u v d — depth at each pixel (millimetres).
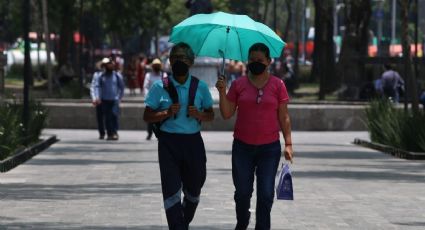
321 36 84312
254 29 17641
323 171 32531
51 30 126562
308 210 22688
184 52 17281
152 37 167000
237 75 94125
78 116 57875
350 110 58719
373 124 44781
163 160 17281
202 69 64312
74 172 31375
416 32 46656
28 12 40188
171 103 17266
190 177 17531
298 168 33625
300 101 68625
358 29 78938
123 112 57812
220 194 25406
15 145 35438
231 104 17688
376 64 74562
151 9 103688
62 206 22922
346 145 46906
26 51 39906
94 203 23500
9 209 22359
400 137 39844
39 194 25312
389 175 31297
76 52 112312
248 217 17859
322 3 84875
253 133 17547
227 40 17984
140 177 29766
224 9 133750
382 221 20984
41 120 42375
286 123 17719
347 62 76812
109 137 48250
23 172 31344
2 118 34906
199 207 22906
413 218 21469
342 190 26797
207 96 17516
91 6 99000
